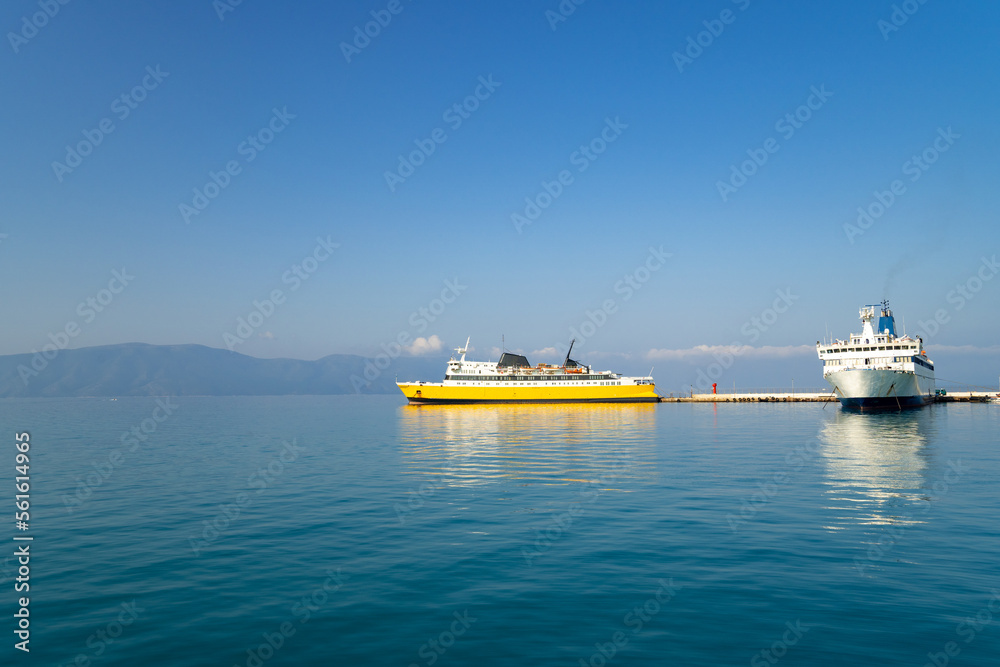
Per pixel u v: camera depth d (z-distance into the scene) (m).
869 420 71.38
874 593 12.61
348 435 57.56
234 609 12.09
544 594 12.81
